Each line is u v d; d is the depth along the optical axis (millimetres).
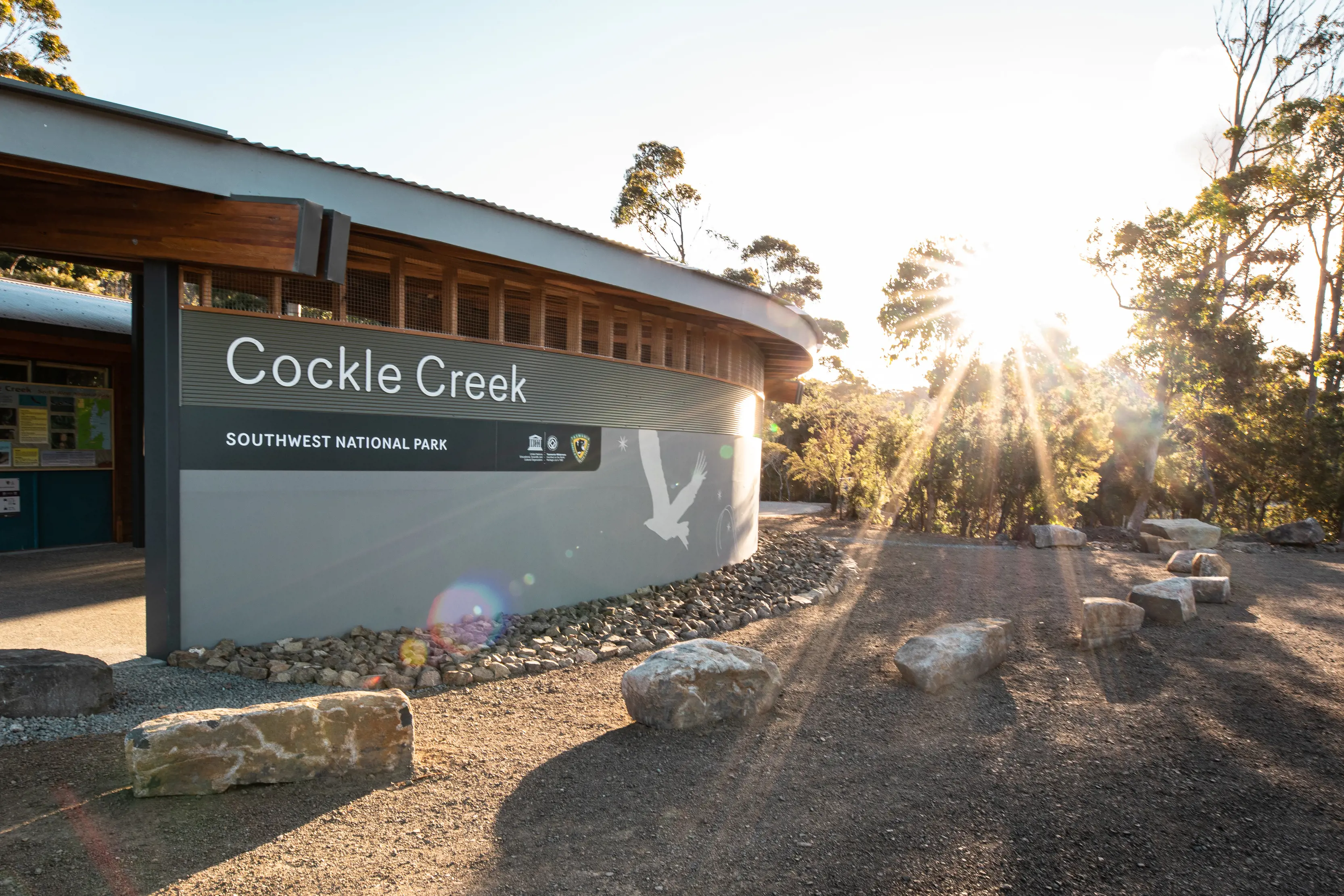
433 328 7352
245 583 6250
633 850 3541
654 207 34406
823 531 18141
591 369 8633
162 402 5898
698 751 4777
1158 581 8969
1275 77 28516
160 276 5859
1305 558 14672
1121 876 3359
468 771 4418
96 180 5434
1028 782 4332
